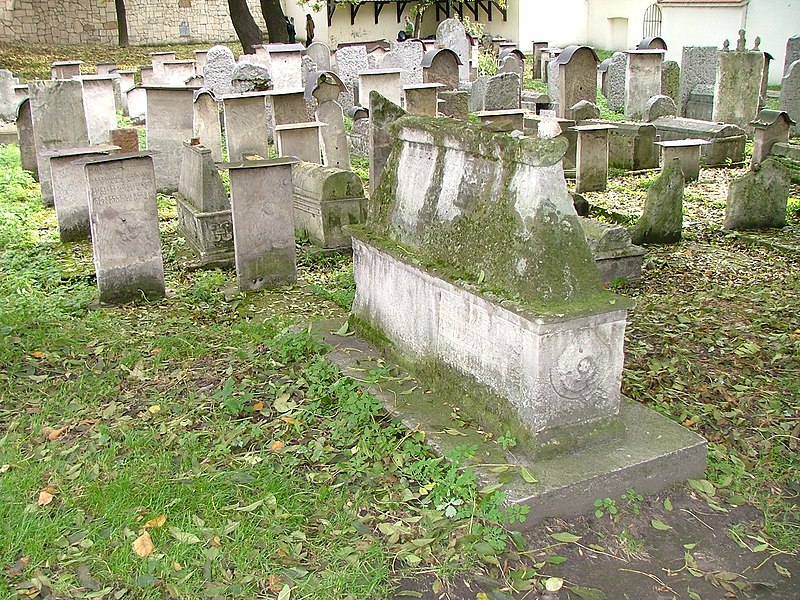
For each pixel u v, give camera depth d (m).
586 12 33.69
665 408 5.20
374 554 3.69
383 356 5.53
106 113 14.25
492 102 16.73
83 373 5.55
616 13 32.28
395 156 5.46
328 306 7.26
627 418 4.57
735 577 3.74
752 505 4.30
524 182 4.17
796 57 16.81
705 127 14.34
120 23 30.72
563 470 4.07
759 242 9.29
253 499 4.05
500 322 4.25
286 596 3.43
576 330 4.04
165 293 7.56
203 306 7.27
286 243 7.82
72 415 4.95
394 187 5.42
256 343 6.09
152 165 7.14
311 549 3.74
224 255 8.70
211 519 3.89
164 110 11.86
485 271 4.36
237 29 25.06
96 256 7.13
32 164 13.11
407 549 3.74
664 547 3.94
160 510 3.93
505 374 4.31
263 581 3.54
